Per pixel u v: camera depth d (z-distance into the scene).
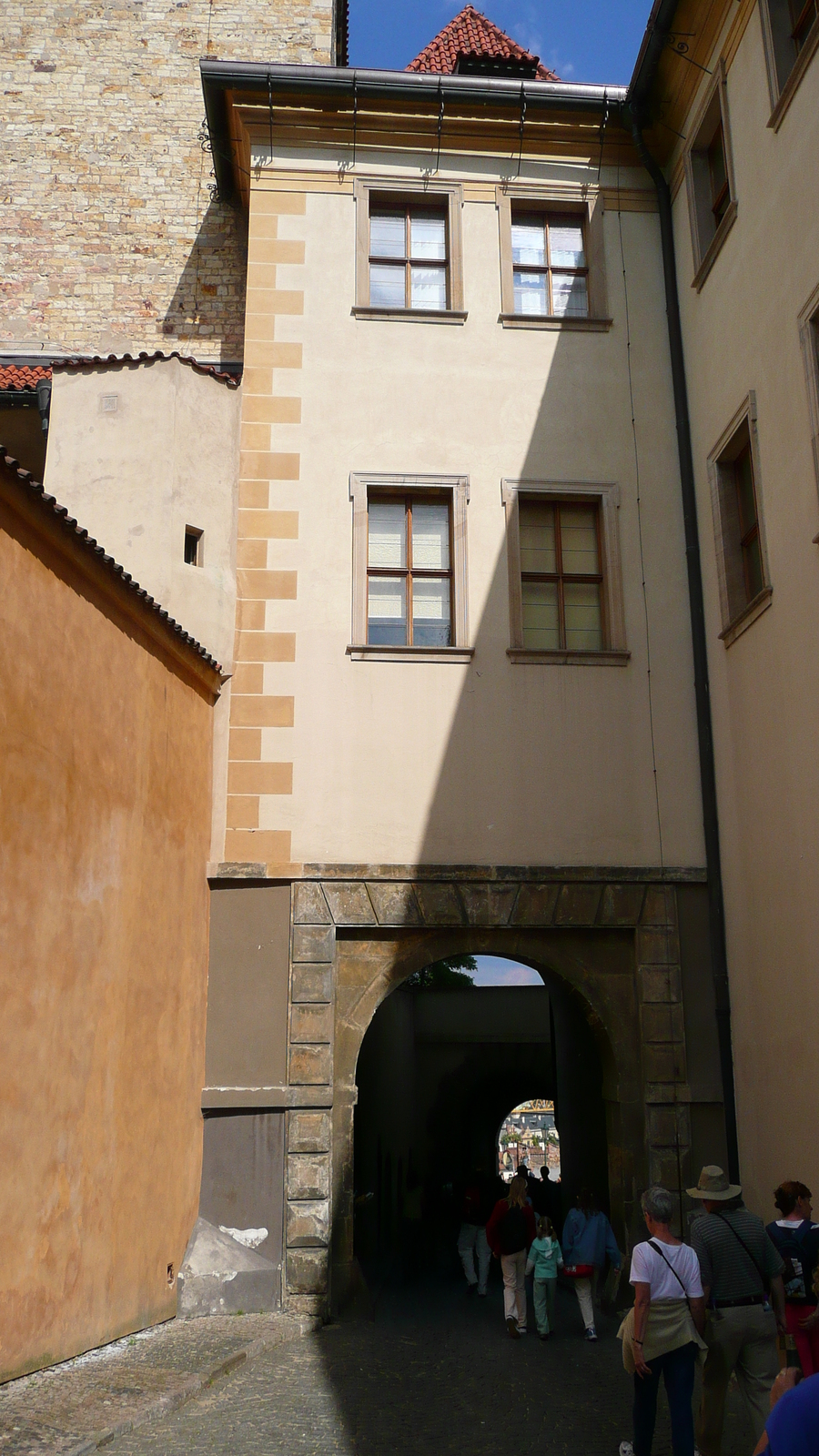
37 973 7.46
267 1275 10.45
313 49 17.73
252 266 13.12
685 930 11.76
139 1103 9.22
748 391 11.06
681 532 12.79
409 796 11.79
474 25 16.58
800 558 9.82
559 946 11.72
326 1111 10.95
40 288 16.39
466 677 12.15
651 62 12.86
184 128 17.16
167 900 10.09
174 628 10.11
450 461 12.77
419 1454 6.52
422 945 11.56
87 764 8.43
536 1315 10.10
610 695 12.24
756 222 10.91
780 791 10.23
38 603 7.68
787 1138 9.95
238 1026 11.09
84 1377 7.28
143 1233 9.24
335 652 12.08
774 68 10.52
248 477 12.48
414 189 13.55
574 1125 15.23
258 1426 6.87
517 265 13.71
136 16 17.69
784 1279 6.50
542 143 13.84
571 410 13.05
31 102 17.17
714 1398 6.16
